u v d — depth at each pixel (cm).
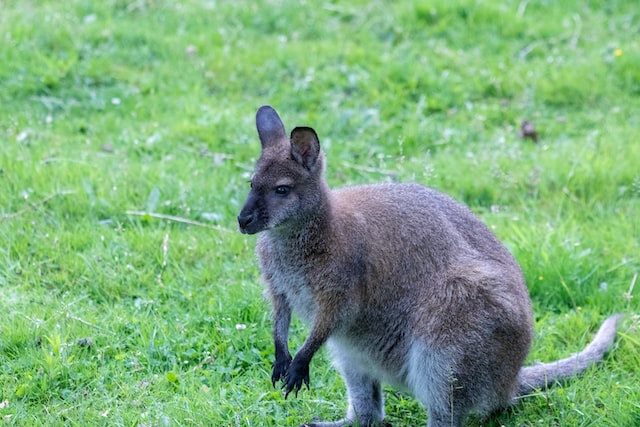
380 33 2017
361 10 2081
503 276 1026
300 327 1211
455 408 1008
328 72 1852
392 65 1864
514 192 1527
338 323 1010
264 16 2052
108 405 1050
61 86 1778
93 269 1278
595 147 1634
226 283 1281
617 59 1889
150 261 1312
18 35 1888
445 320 1001
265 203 977
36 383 1070
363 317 1034
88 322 1181
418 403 1122
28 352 1123
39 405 1048
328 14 2080
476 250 1055
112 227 1394
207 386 1095
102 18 2019
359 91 1817
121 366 1116
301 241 998
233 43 1959
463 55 1930
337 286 1001
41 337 1145
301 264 1005
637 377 1115
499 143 1650
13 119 1631
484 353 997
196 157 1595
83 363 1109
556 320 1252
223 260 1340
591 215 1484
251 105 1772
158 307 1227
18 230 1339
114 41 1919
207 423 1022
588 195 1537
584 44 1988
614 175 1555
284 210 979
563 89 1827
